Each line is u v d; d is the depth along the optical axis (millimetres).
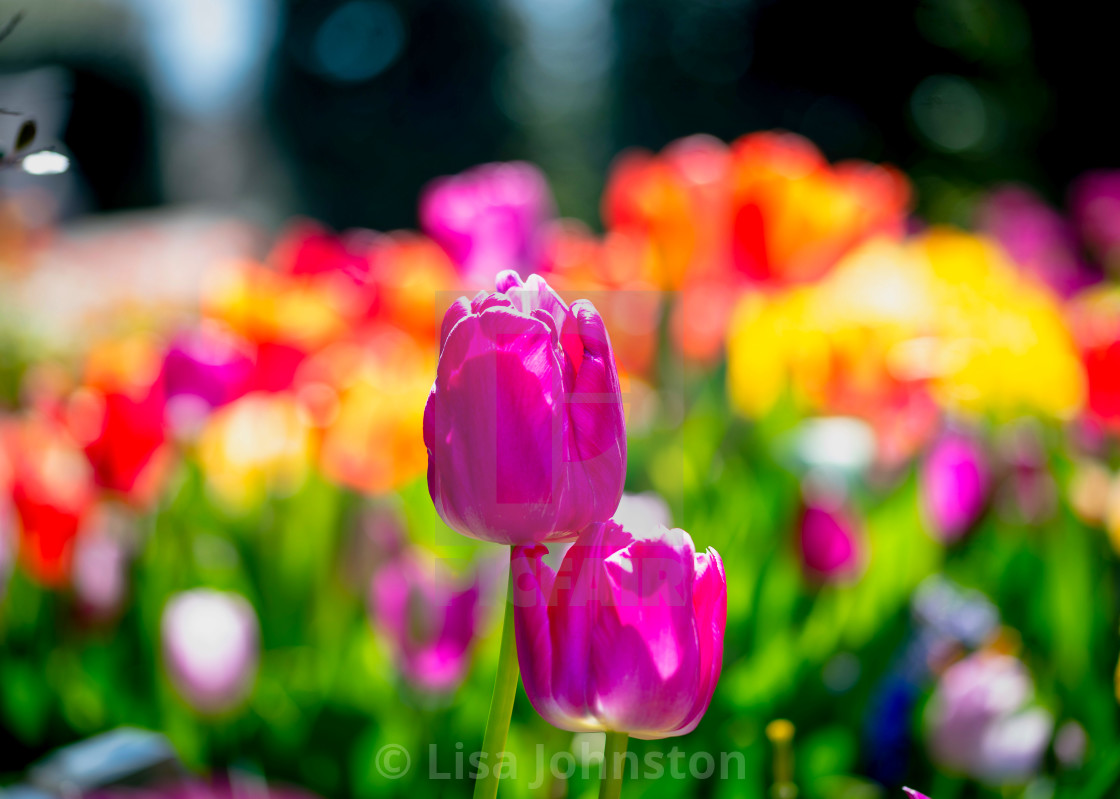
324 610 924
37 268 3480
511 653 570
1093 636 851
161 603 928
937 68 4727
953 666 787
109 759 737
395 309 1022
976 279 1167
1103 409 988
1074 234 2766
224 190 8875
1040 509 975
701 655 566
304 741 836
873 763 798
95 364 1023
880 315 1050
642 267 1137
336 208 8438
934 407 1050
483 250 1058
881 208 1167
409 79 8562
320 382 1009
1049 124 4199
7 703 909
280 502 1030
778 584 888
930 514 927
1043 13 4207
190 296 3309
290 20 9031
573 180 6102
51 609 1020
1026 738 749
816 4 5660
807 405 1160
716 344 1160
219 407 1002
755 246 1098
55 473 941
